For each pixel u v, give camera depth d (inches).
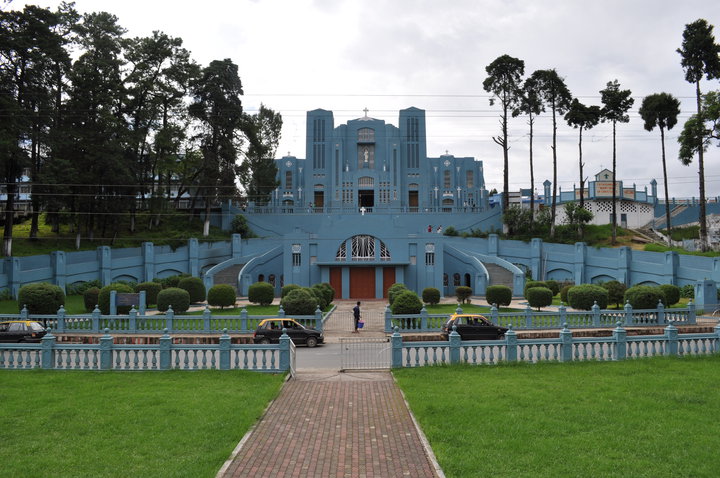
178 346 695.1
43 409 514.0
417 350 719.7
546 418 480.4
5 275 1609.3
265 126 2898.6
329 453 418.3
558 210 2677.2
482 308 1535.4
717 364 689.0
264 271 2150.6
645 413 490.3
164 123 2445.9
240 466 389.4
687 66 1891.0
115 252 1972.2
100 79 2025.1
